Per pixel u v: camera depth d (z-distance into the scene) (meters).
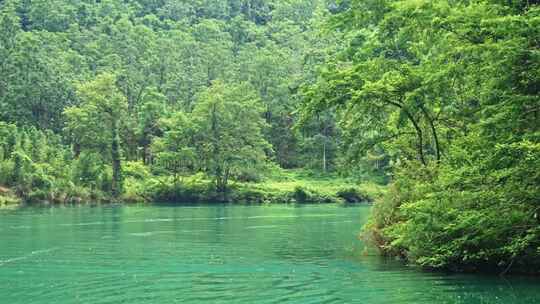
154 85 124.50
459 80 22.03
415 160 26.02
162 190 90.00
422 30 24.00
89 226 42.78
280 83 123.50
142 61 133.00
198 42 151.50
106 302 16.83
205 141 92.56
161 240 33.34
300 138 114.31
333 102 26.02
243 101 95.38
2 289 18.80
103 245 30.78
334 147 110.31
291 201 89.31
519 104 18.02
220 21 183.12
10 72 106.69
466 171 19.61
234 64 139.00
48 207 70.44
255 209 67.44
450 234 21.16
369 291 18.28
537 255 20.70
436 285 19.22
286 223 46.03
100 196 85.25
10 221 47.22
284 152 120.19
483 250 21.00
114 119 91.25
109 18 159.00
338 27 30.92
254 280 20.34
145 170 97.06
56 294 18.02
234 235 36.31
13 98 102.69
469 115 24.05
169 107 114.38
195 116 92.94
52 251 28.30
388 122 27.62
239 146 93.50
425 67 23.69
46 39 138.88
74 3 172.88
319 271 22.17
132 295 17.81
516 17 17.03
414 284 19.41
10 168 78.31
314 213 58.91
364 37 33.03
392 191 26.39
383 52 28.16
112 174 89.56
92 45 140.38
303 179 105.31
